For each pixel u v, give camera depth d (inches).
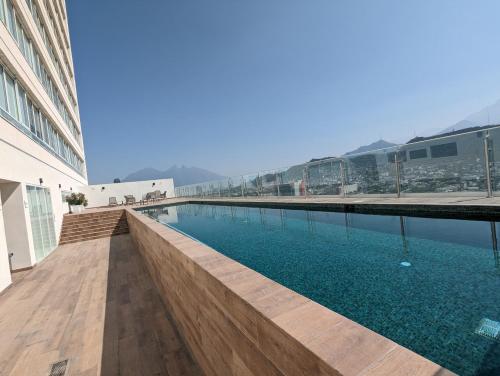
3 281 213.2
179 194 1219.2
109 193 1120.2
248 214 515.8
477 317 115.5
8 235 271.3
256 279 65.7
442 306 126.3
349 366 32.3
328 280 172.6
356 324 41.7
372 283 159.2
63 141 650.2
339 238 266.1
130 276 223.8
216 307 71.5
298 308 48.9
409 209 271.7
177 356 108.7
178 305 122.9
